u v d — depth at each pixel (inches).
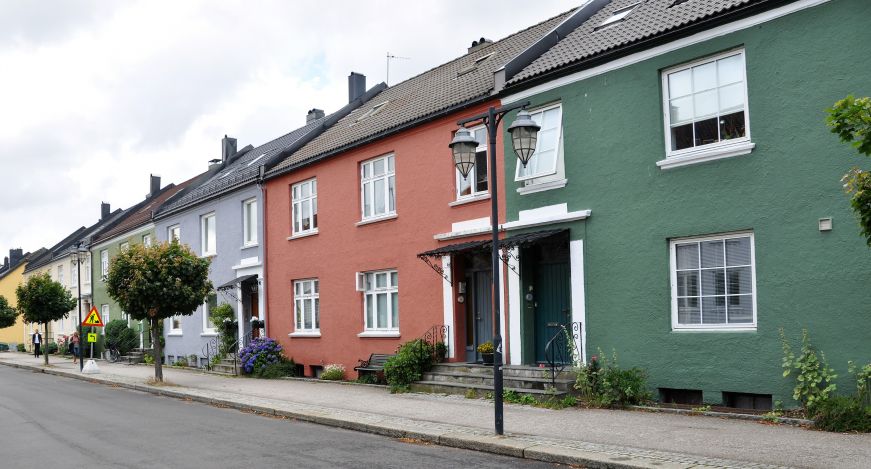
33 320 1365.7
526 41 735.1
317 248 863.7
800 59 429.4
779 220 434.9
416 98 804.0
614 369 507.2
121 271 812.6
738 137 460.8
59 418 563.2
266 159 989.2
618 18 595.5
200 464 363.6
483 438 390.3
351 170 808.9
